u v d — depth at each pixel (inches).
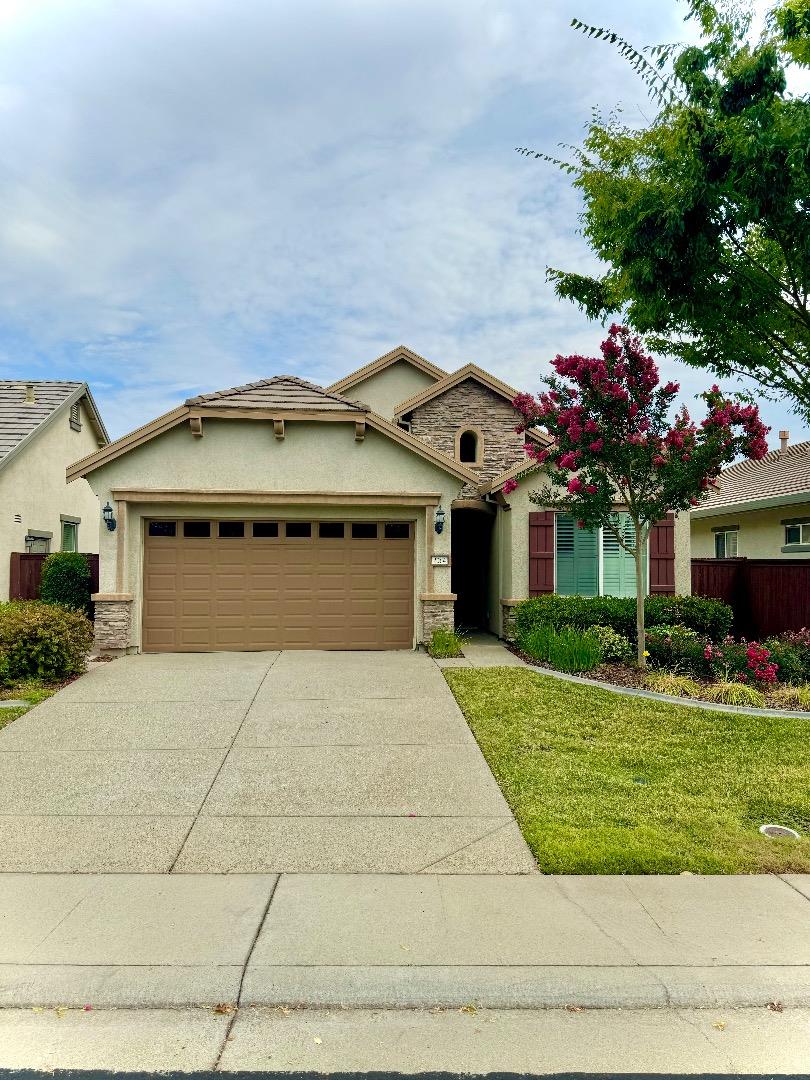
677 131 261.4
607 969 142.6
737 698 347.6
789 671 399.5
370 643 510.9
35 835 206.5
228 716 322.7
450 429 651.5
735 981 139.9
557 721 315.9
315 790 240.7
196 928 157.0
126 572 488.1
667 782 249.0
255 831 209.8
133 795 236.2
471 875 183.9
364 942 151.3
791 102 249.1
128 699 351.3
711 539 820.0
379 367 741.9
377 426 502.3
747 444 367.6
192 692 365.4
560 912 164.9
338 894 173.2
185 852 196.4
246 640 501.4
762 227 271.7
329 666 434.9
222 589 500.1
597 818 218.2
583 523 412.5
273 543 504.7
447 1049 124.9
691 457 377.4
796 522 648.4
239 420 496.4
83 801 231.1
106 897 171.5
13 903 168.2
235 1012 134.3
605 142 295.3
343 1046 125.6
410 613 515.2
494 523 605.0
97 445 837.8
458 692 363.6
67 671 394.0
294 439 503.8
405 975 140.2
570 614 481.4
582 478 402.9
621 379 387.5
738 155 241.4
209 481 495.8
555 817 218.1
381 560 514.6
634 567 548.1
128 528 491.8
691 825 213.8
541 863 189.0
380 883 179.3
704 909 166.9
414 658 466.0
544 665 436.8
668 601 497.7
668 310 296.5
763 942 153.0
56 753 275.1
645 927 158.4
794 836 208.7
